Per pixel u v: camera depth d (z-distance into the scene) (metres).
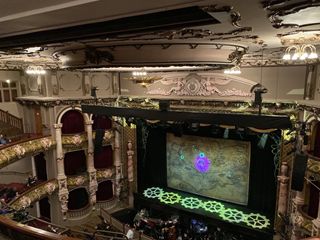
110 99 20.38
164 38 7.00
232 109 16.39
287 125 8.66
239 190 18.88
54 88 17.88
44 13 4.88
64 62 9.86
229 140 18.61
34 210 20.75
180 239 18.34
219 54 8.36
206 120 10.30
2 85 18.19
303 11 4.69
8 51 9.20
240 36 7.38
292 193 15.61
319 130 13.52
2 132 16.38
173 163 21.34
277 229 16.20
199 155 20.00
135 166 22.00
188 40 7.46
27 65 16.64
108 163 21.64
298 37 8.11
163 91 18.84
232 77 16.30
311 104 12.77
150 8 4.57
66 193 18.86
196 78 17.39
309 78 14.18
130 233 15.95
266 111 15.52
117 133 21.11
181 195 20.97
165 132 21.17
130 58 8.17
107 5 4.41
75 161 20.30
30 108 19.09
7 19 5.33
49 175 19.12
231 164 18.81
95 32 5.87
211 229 18.52
